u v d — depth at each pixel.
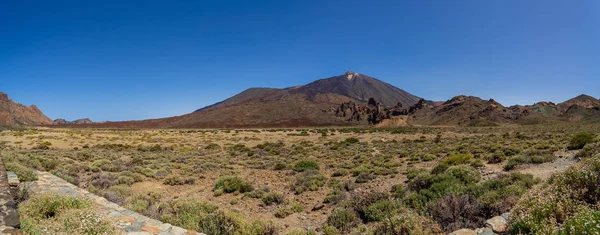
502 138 38.75
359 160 24.16
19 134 60.41
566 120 139.75
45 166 17.75
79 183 14.38
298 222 10.30
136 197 11.84
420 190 10.27
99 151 34.50
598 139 18.69
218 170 22.06
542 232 4.35
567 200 4.96
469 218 7.03
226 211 8.68
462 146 28.59
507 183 9.32
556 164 14.39
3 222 3.96
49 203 6.48
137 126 152.62
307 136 69.69
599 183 5.25
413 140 48.69
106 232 5.44
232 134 80.75
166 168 21.89
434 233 6.69
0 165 8.08
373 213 9.08
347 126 147.75
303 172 19.47
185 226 7.52
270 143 49.59
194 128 140.38
